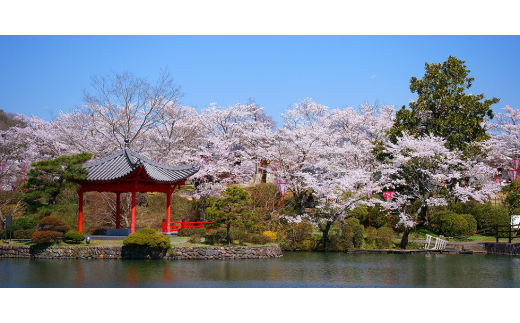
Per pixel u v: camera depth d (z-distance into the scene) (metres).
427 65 35.47
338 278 17.98
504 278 18.31
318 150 34.12
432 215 32.81
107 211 31.25
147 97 32.78
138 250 22.33
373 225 32.84
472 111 34.44
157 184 26.22
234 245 24.23
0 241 24.38
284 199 35.31
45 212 25.38
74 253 22.23
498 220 31.64
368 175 31.22
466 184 33.75
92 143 33.41
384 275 18.84
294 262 22.47
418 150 30.50
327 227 28.81
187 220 33.12
